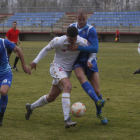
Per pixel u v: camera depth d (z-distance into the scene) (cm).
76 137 665
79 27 777
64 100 707
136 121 809
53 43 744
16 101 1074
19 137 665
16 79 1619
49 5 9500
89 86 735
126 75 1817
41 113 903
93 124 783
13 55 3400
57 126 763
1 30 7969
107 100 1102
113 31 7462
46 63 2512
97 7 8338
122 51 4069
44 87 1382
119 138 659
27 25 8088
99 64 2439
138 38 7238
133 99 1120
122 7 8269
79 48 732
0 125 759
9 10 8775
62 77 729
